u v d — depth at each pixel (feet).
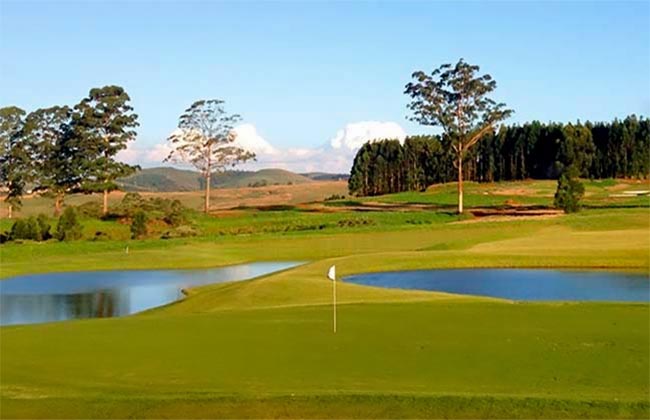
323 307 71.41
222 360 48.96
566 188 250.37
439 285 119.96
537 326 58.23
